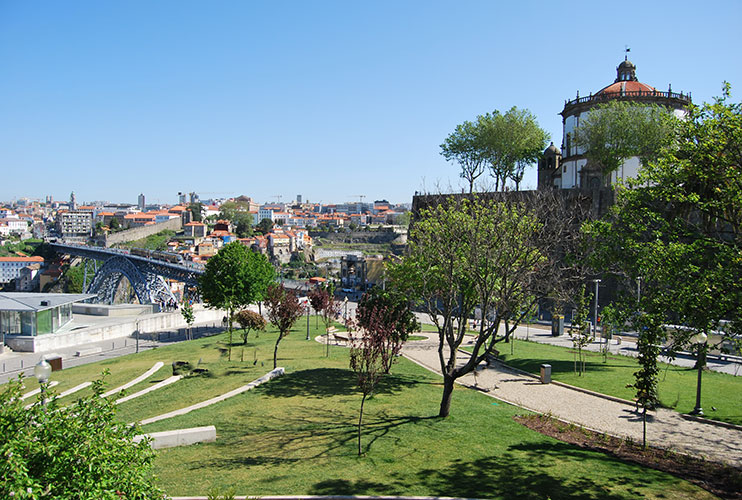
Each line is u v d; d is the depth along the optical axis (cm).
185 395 2928
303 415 2398
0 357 6153
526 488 1602
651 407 2044
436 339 5062
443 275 2970
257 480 1667
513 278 2514
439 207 3962
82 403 1191
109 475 1066
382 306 3356
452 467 1772
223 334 6241
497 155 8438
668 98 7606
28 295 7281
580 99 8356
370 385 1964
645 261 2288
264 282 6538
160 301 12262
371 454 1894
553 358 3922
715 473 1748
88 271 18862
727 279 1886
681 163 2220
